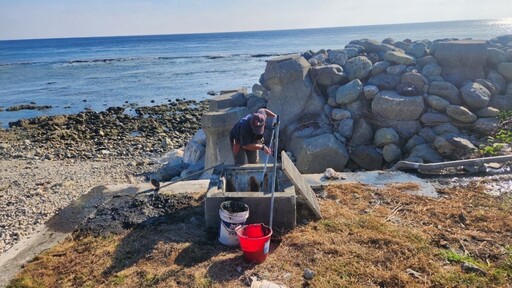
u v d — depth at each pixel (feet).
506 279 11.34
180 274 12.10
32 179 27.48
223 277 11.84
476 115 23.94
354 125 25.03
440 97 24.25
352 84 25.72
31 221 19.33
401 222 14.83
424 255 12.55
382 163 23.47
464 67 26.23
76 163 33.76
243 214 13.48
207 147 24.47
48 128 51.01
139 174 29.40
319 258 12.59
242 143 16.94
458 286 11.10
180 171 27.50
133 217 16.28
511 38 31.86
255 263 12.48
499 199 16.34
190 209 16.67
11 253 14.32
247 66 126.52
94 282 12.19
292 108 26.12
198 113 57.82
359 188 17.98
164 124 51.21
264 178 16.48
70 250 14.28
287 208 14.37
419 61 27.27
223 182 15.70
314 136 24.48
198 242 13.97
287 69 25.96
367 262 12.30
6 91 88.07
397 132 23.99
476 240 13.47
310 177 19.47
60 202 21.95
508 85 26.18
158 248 13.69
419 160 21.33
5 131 50.03
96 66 144.05
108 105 69.72
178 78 103.71
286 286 11.28
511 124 23.15
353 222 14.76
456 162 19.27
